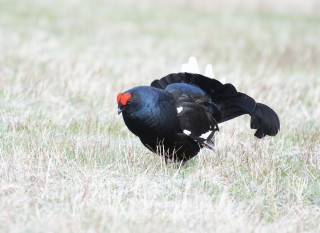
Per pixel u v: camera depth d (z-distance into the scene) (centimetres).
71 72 1973
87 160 1181
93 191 1025
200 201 1007
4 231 862
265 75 2253
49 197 1005
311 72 2406
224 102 1227
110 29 3125
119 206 971
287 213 1012
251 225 929
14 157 1138
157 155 1230
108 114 1547
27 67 2020
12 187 1012
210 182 1115
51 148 1220
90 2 3816
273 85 1992
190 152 1168
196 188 1065
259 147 1288
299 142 1391
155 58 2539
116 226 890
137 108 1084
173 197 1045
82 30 3038
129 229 888
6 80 1789
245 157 1220
